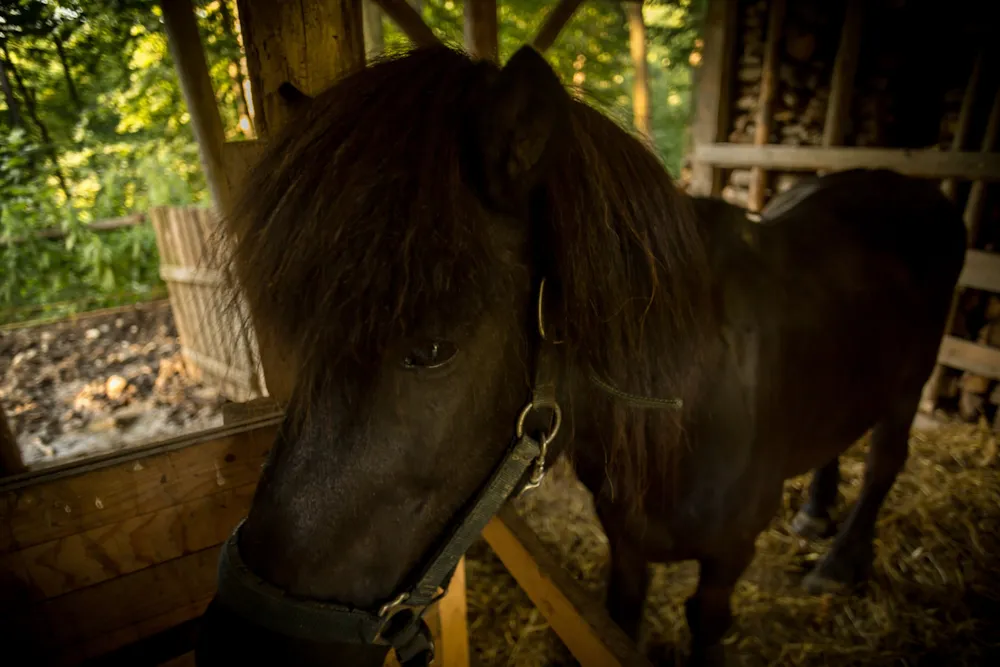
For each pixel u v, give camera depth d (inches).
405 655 31.9
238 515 47.3
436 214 23.2
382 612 28.6
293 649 27.4
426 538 29.3
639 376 34.2
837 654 63.4
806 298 48.3
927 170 102.5
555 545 80.3
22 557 38.9
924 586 71.3
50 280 187.2
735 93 138.9
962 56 104.0
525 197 26.6
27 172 153.3
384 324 22.9
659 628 66.6
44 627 40.9
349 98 26.6
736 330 40.8
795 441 50.1
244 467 46.5
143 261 198.2
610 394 32.5
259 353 41.7
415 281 22.6
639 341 33.1
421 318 23.4
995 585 71.0
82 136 146.1
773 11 121.3
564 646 64.2
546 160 25.0
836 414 54.5
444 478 28.0
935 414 109.9
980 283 98.7
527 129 23.6
